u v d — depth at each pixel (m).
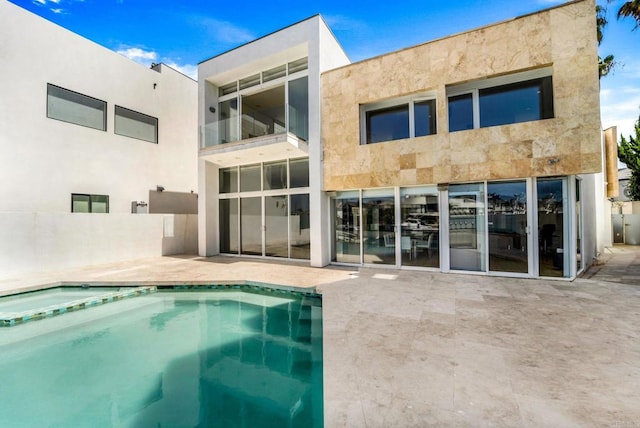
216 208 12.08
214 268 9.09
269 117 10.60
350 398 2.70
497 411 2.49
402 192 8.66
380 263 9.01
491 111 7.50
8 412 3.10
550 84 6.91
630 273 7.60
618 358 3.33
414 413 2.48
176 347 4.56
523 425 2.32
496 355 3.45
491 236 7.54
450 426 2.33
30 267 8.66
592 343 3.70
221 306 6.42
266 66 10.77
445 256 8.02
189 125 15.70
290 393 3.34
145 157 13.50
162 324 5.48
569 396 2.67
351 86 9.00
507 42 7.09
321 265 9.22
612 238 14.48
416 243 8.46
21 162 9.72
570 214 6.77
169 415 3.01
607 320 4.44
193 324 5.47
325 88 9.41
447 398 2.68
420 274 7.89
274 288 7.10
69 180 10.89
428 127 8.23
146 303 6.63
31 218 8.75
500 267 7.44
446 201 7.96
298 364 3.99
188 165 15.59
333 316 4.83
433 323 4.46
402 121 8.58
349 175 9.03
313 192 9.41
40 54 10.18
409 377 3.03
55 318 5.77
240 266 9.42
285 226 10.61
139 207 13.10
